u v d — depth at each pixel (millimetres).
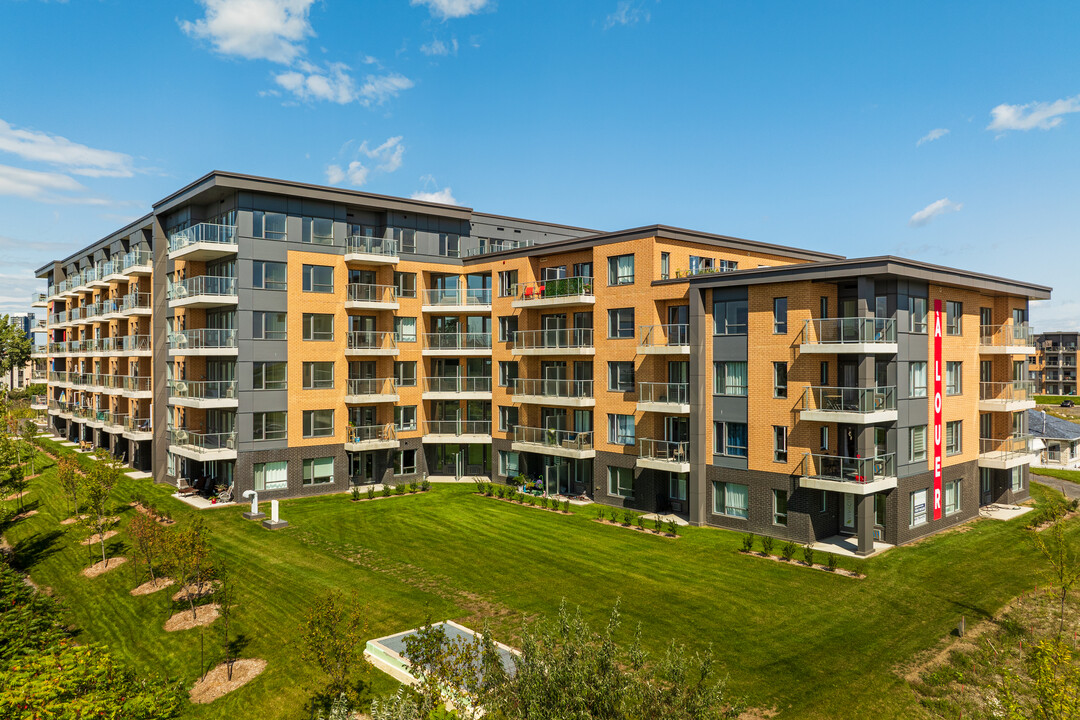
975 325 32625
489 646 11375
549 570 25078
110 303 49281
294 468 37594
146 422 43969
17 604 20219
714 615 20750
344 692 15422
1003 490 35406
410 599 22312
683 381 32781
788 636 19297
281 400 37125
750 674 17094
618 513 33500
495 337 41438
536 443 37781
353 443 38938
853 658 18000
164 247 42344
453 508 35219
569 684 9758
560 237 51188
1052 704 12406
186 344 37500
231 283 36188
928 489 29438
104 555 27469
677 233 33906
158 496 37656
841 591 22719
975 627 19984
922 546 27578
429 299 42781
